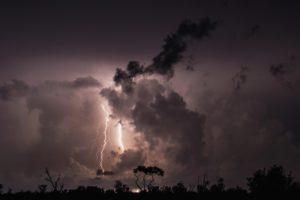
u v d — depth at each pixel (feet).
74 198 240.12
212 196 230.27
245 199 215.51
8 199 240.32
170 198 234.58
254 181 225.97
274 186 220.23
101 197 243.19
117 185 264.31
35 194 251.19
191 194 240.53
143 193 252.83
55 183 255.70
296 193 215.10
